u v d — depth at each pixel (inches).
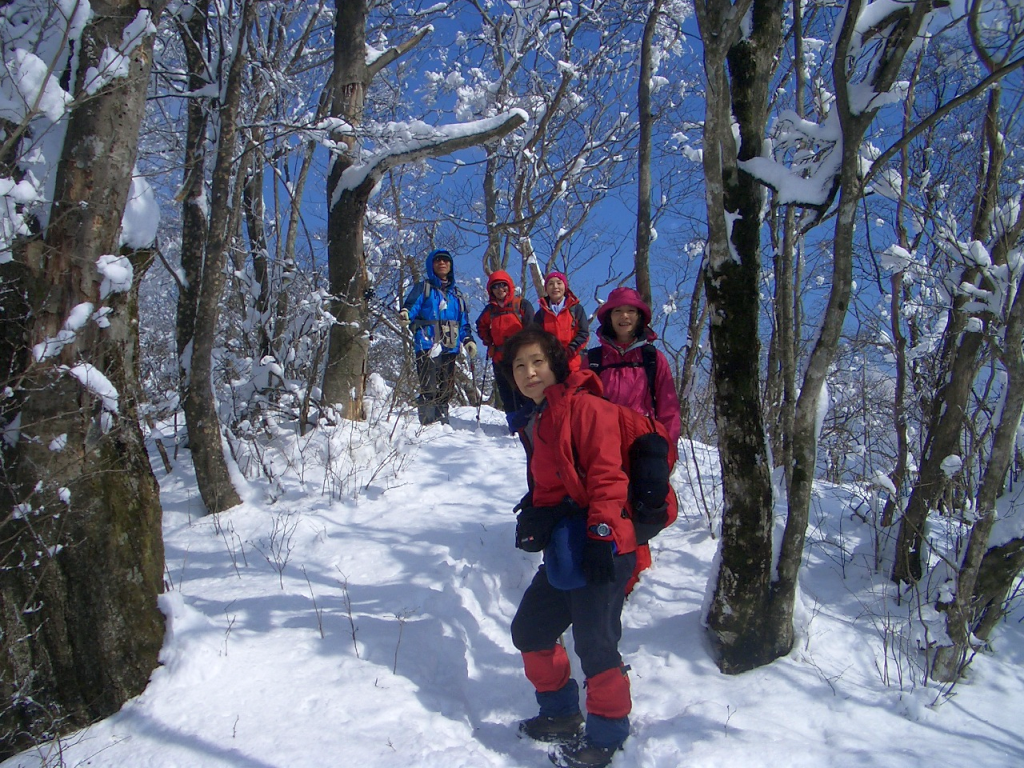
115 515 99.7
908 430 172.6
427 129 222.4
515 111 224.5
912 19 98.0
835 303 110.0
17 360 95.1
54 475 94.7
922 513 138.0
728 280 111.4
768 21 111.4
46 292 95.9
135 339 108.1
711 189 107.8
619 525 91.3
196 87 239.0
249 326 235.1
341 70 249.0
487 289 211.0
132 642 100.1
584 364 150.4
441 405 270.4
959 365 136.3
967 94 100.2
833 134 109.8
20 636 92.6
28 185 90.7
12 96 92.4
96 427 98.8
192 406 182.1
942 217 147.0
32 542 93.0
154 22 105.7
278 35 267.3
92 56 98.8
